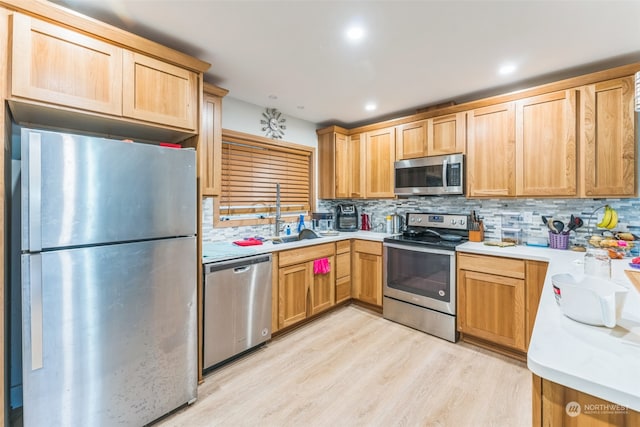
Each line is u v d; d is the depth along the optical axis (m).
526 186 2.38
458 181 2.70
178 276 1.71
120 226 1.47
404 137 3.16
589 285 1.06
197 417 1.69
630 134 1.96
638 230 2.13
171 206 1.67
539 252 2.25
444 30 1.75
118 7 1.53
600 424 0.64
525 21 1.65
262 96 2.83
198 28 1.73
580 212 2.38
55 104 1.40
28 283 1.22
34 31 1.34
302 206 3.64
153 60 1.73
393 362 2.25
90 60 1.50
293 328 2.83
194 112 1.93
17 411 1.64
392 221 3.48
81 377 1.37
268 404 1.80
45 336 1.27
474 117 2.66
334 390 1.93
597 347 0.76
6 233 1.44
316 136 3.78
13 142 1.68
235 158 2.95
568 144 2.18
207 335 2.05
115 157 1.45
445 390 1.92
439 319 2.64
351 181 3.68
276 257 2.57
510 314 2.28
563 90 2.21
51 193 1.26
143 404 1.58
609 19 1.62
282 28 1.73
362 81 2.48
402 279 2.92
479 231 2.79
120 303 1.48
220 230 2.80
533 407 0.72
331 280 3.13
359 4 1.52
